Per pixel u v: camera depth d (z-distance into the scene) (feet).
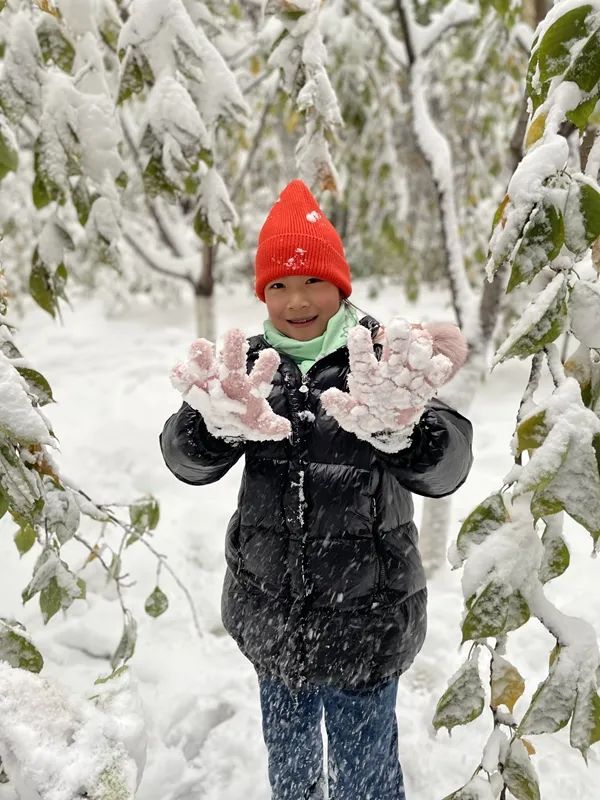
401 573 4.79
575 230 3.36
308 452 4.67
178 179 6.77
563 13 3.39
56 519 5.96
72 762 2.94
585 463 3.36
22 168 20.84
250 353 5.03
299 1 7.05
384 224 15.07
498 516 3.82
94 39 6.89
